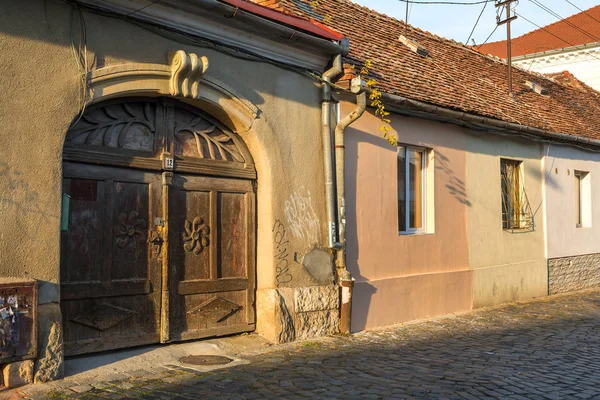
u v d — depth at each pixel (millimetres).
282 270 7871
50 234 5699
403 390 5738
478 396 5598
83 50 6039
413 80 10680
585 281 14906
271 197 7816
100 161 6387
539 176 13562
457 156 11141
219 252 7562
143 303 6750
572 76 19734
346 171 8898
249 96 7602
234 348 7285
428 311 10203
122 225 6602
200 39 7031
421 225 10516
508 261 12375
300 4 11016
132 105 6770
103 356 6316
